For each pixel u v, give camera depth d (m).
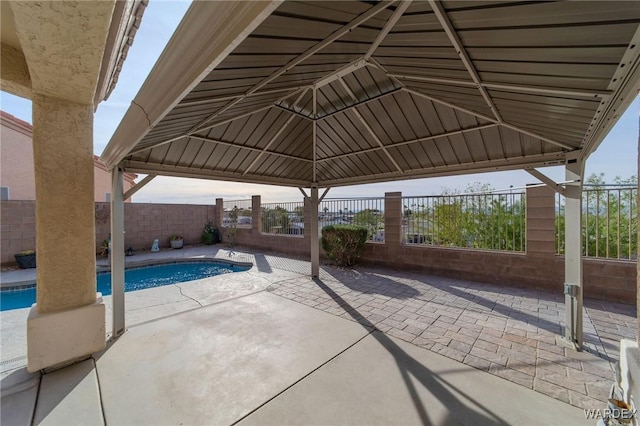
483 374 2.75
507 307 4.60
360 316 4.28
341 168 6.14
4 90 3.13
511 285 5.80
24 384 2.62
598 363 2.93
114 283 3.63
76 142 3.02
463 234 6.57
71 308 2.97
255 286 6.04
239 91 2.49
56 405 2.34
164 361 3.02
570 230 3.41
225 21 1.18
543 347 3.27
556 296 5.13
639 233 1.45
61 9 1.53
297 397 2.44
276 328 3.86
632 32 1.35
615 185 4.86
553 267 5.35
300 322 4.06
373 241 7.94
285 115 4.16
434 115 3.71
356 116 4.28
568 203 3.45
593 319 4.07
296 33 1.65
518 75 2.05
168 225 11.98
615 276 4.75
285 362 2.99
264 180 5.88
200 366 2.92
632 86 1.77
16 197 11.15
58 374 2.78
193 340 3.50
